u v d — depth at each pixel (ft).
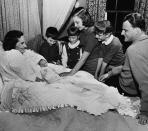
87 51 8.10
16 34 7.95
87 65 8.68
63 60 9.26
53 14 10.15
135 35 6.46
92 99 6.95
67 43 9.49
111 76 8.37
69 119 6.48
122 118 6.66
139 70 6.12
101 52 8.38
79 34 8.80
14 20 9.91
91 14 10.18
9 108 7.09
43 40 10.43
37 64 8.47
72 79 7.75
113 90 7.34
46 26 10.30
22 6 9.80
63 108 6.64
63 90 7.10
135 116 6.70
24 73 7.72
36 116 6.80
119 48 8.36
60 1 9.99
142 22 6.40
